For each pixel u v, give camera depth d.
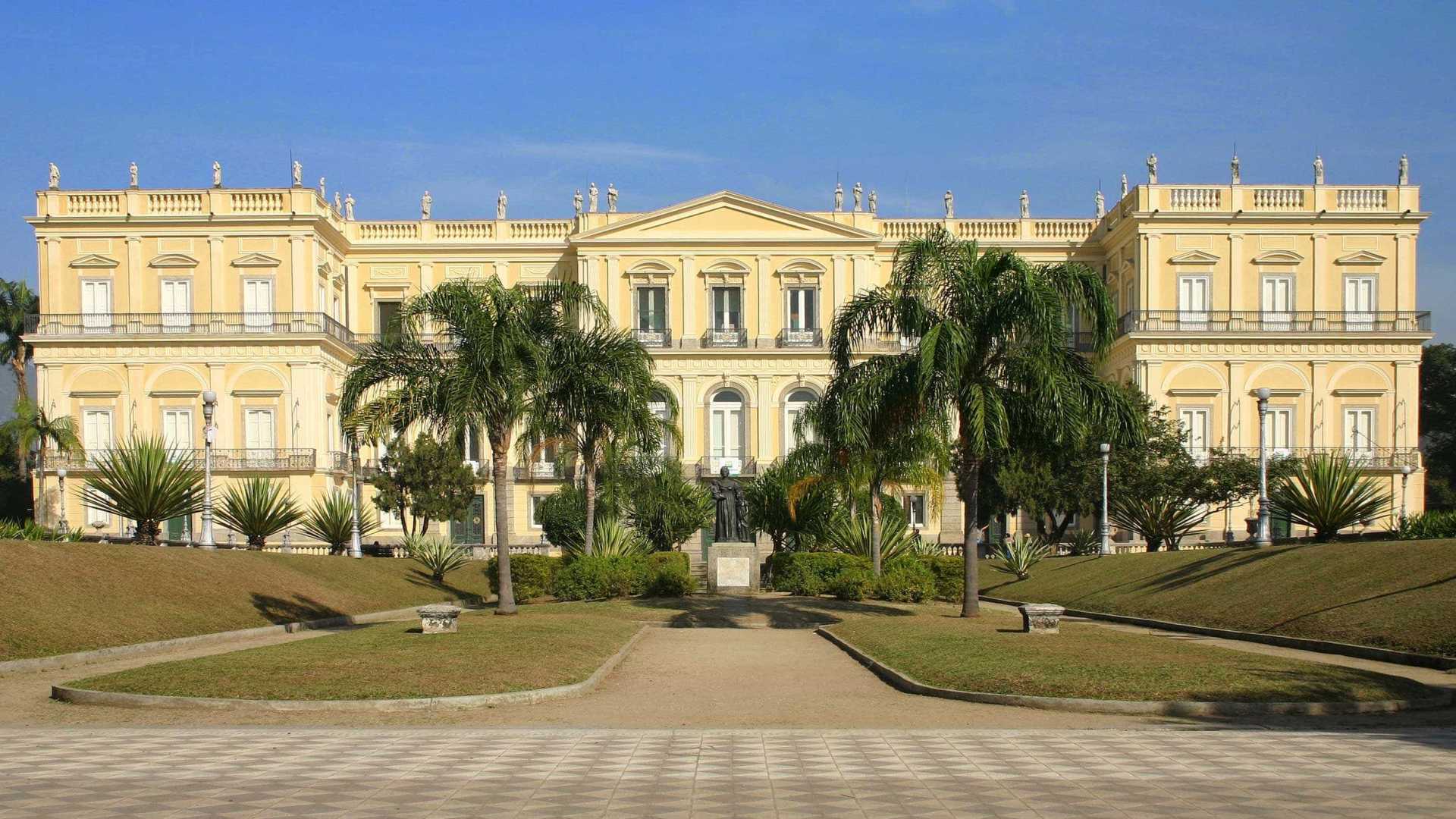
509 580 32.16
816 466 44.72
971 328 29.91
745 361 70.75
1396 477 65.56
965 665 20.58
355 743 14.52
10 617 23.41
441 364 30.91
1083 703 17.16
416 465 57.69
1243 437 66.31
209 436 38.34
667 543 51.81
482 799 11.60
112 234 66.56
